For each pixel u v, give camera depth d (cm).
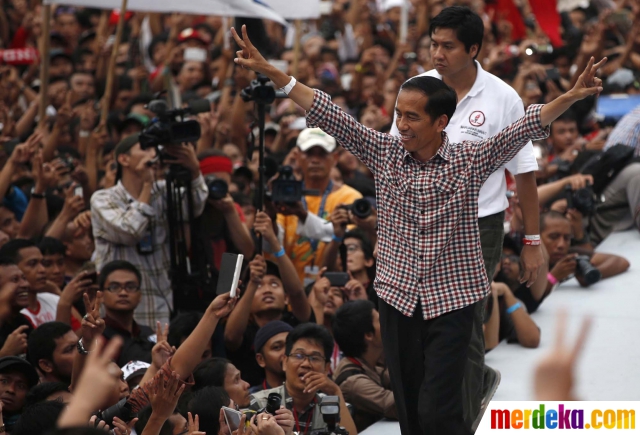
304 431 1180
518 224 1673
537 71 2405
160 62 2808
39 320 1469
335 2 3575
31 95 2462
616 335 1334
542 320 1473
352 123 946
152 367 1116
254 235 1599
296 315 1468
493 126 1066
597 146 2066
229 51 2581
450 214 932
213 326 1050
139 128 2048
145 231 1491
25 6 3300
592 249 1733
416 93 919
